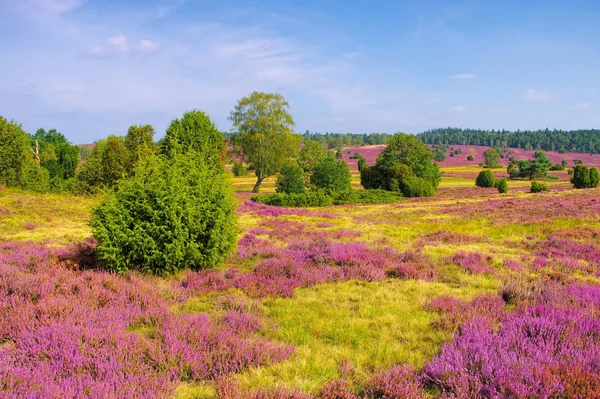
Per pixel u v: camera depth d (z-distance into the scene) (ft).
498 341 16.61
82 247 35.50
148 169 31.40
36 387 12.85
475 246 47.67
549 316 19.56
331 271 32.24
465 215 88.53
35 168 144.36
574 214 78.33
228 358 15.75
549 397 12.75
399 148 205.57
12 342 16.80
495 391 12.75
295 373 15.26
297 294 26.96
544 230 59.77
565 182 276.62
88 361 14.79
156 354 15.76
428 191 180.24
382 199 156.56
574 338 17.01
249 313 21.89
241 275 30.14
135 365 14.96
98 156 140.67
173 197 29.86
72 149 272.92
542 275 32.09
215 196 32.48
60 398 12.07
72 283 24.50
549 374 13.39
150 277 28.99
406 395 13.03
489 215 85.92
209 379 14.93
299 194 136.67
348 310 23.49
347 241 52.80
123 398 12.37
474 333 17.72
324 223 74.69
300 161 257.55
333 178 162.91
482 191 199.62
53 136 400.06
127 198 30.07
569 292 25.36
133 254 29.35
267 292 26.48
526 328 18.44
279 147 203.31
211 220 31.60
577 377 13.34
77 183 128.98
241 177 350.84
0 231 56.03
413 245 48.73
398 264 35.29
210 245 31.58
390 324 20.98
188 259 30.89
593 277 31.48
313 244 44.96
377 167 206.80
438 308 23.34
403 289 28.09
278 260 34.35
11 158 126.82
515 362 14.58
